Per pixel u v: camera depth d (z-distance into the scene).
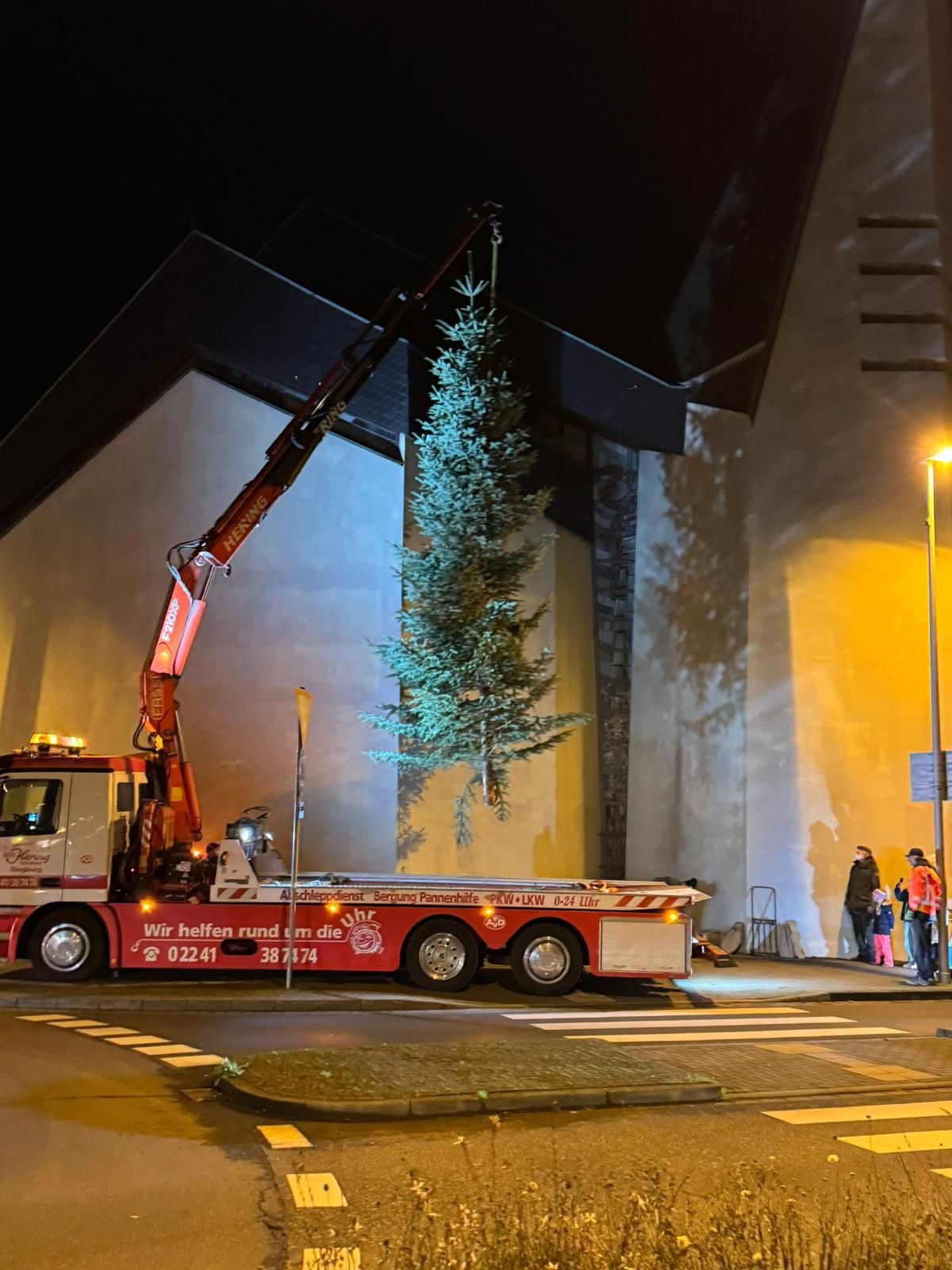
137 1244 4.84
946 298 19.38
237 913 12.75
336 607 18.19
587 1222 4.15
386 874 15.97
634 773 20.27
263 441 18.95
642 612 20.61
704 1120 7.07
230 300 19.16
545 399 20.11
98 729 18.91
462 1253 3.99
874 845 17.72
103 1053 8.99
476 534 16.55
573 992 13.43
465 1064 8.05
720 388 20.11
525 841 18.61
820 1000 13.74
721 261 20.89
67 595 19.78
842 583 18.56
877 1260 4.00
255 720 17.98
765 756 18.39
